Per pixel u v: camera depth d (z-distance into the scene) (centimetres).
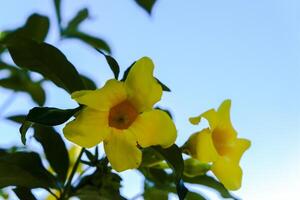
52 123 51
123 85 52
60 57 59
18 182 59
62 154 62
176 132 53
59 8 79
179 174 54
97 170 59
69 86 58
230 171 58
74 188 59
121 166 52
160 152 54
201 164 60
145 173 63
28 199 59
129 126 53
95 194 59
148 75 53
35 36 74
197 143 58
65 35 80
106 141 53
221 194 65
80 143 52
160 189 64
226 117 58
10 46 58
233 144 59
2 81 78
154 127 53
